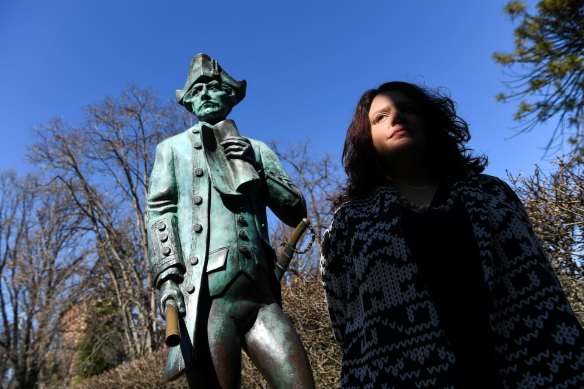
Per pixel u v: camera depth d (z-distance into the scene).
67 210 21.20
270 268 2.49
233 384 2.22
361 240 1.67
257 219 2.53
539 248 1.52
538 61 10.23
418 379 1.42
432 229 1.63
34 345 20.73
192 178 2.53
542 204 4.31
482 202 1.59
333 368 6.30
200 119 2.79
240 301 2.32
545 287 1.43
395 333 1.50
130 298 19.31
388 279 1.57
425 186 1.84
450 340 1.51
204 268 2.30
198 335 2.24
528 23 10.16
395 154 1.84
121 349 21.14
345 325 1.84
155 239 2.39
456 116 1.96
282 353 2.22
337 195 2.02
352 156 1.93
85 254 21.20
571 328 1.36
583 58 9.60
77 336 22.02
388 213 1.66
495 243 1.53
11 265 22.27
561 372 1.31
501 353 1.42
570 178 4.23
